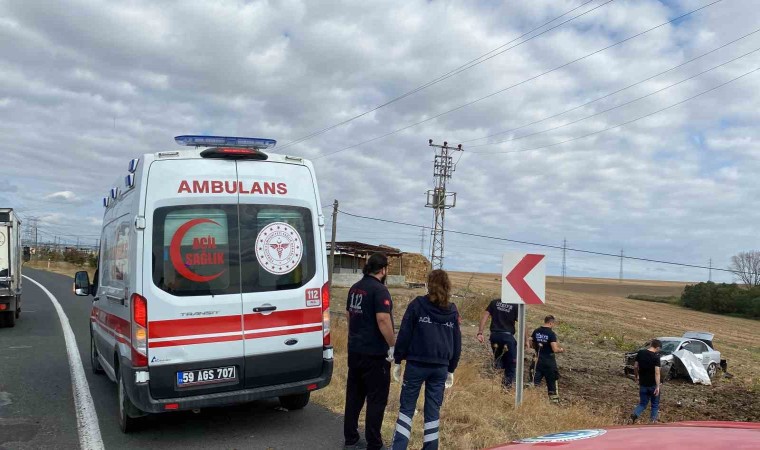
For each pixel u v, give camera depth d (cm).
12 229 1450
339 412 655
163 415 640
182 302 524
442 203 5228
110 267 673
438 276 501
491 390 802
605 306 6116
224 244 550
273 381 564
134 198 541
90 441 550
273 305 563
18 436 566
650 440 195
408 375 493
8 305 1430
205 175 552
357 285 520
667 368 1828
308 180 608
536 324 3114
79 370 899
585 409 855
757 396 1639
